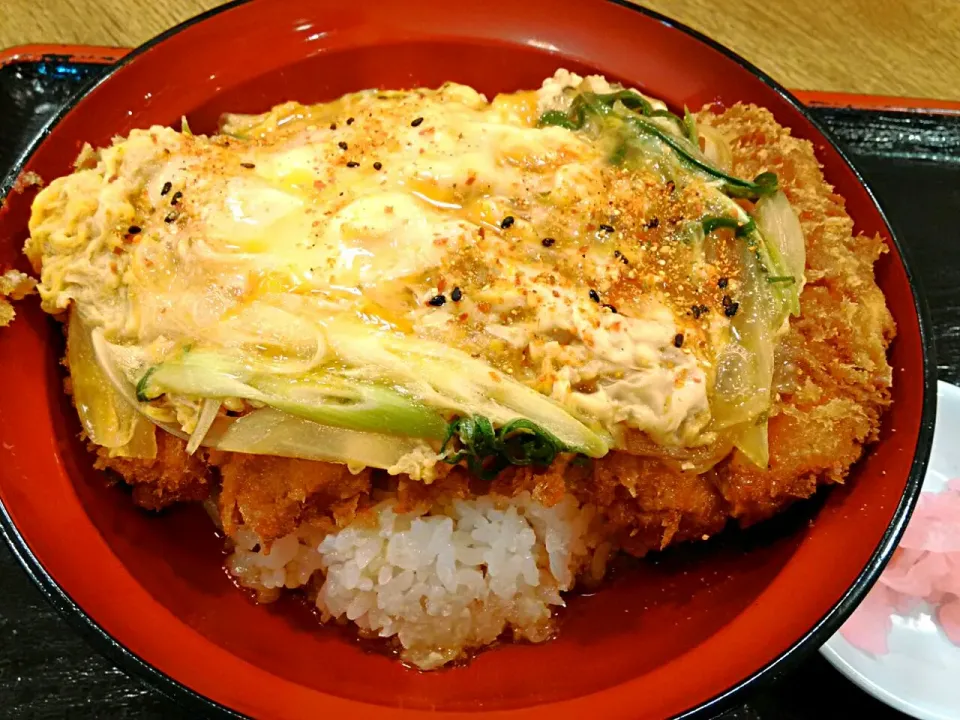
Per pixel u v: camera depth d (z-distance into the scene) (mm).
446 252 184
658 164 202
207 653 170
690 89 224
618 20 225
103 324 184
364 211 186
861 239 202
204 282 182
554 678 186
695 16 262
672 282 190
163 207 189
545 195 194
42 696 185
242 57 219
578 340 180
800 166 207
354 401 175
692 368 181
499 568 198
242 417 179
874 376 190
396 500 194
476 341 180
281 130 215
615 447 181
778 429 186
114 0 247
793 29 263
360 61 227
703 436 182
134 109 209
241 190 190
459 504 198
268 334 178
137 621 169
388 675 188
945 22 267
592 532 205
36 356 188
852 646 198
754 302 190
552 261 188
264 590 199
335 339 177
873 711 194
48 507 177
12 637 188
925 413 185
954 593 204
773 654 168
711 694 164
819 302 195
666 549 206
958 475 221
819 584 176
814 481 185
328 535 197
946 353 229
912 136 244
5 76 224
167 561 191
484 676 190
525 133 201
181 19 247
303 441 178
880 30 265
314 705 166
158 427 185
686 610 192
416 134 200
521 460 179
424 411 175
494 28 226
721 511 191
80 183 191
